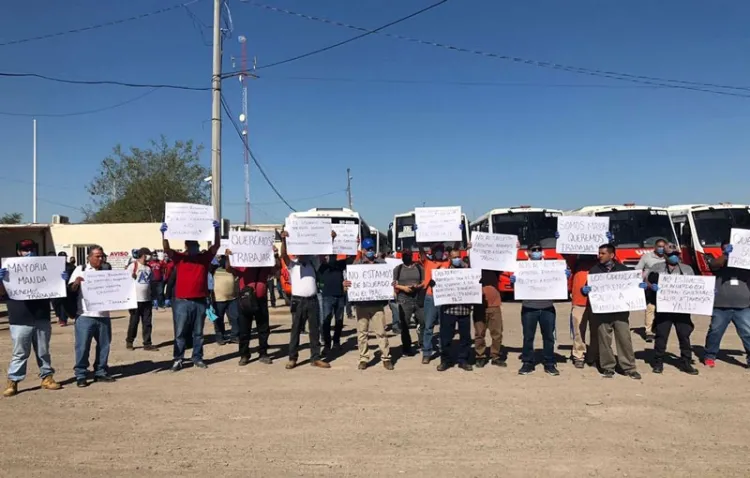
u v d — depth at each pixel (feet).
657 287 25.90
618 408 20.75
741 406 20.97
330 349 33.12
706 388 23.50
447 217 31.35
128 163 138.41
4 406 21.84
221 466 15.66
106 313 25.91
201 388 24.30
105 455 16.60
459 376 26.03
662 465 15.52
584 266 27.91
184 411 20.92
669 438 17.62
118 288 25.66
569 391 23.15
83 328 24.88
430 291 29.17
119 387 24.67
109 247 94.84
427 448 16.88
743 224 57.62
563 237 27.99
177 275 28.17
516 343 35.09
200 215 28.43
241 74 57.47
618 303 25.18
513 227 60.29
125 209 135.95
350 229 31.86
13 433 18.62
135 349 34.76
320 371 27.48
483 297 27.94
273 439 17.79
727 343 33.65
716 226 58.03
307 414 20.36
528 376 25.85
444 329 27.27
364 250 29.22
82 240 94.84
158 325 46.93
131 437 18.12
